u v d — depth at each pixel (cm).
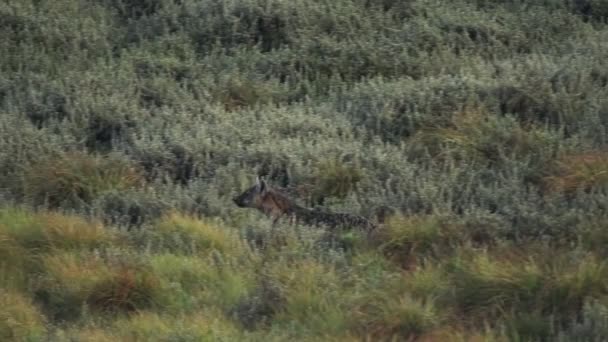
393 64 5591
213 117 5022
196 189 4341
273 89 5372
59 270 3603
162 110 5059
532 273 3266
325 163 4469
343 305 3331
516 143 4597
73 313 3450
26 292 3566
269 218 4134
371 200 4228
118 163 4475
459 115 4775
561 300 3203
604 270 3275
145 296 3456
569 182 4169
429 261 3606
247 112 5088
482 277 3294
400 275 3516
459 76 5306
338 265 3688
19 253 3741
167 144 4709
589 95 4947
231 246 3828
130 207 4209
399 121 4906
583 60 5384
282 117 4962
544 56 5525
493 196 4181
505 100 4984
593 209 3884
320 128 4881
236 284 3531
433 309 3219
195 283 3556
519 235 3844
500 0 6431
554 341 3033
